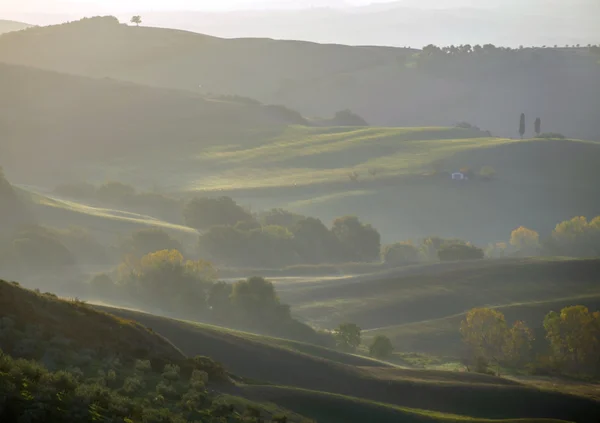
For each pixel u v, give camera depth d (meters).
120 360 86.62
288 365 121.12
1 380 68.44
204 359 96.31
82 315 91.19
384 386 122.38
